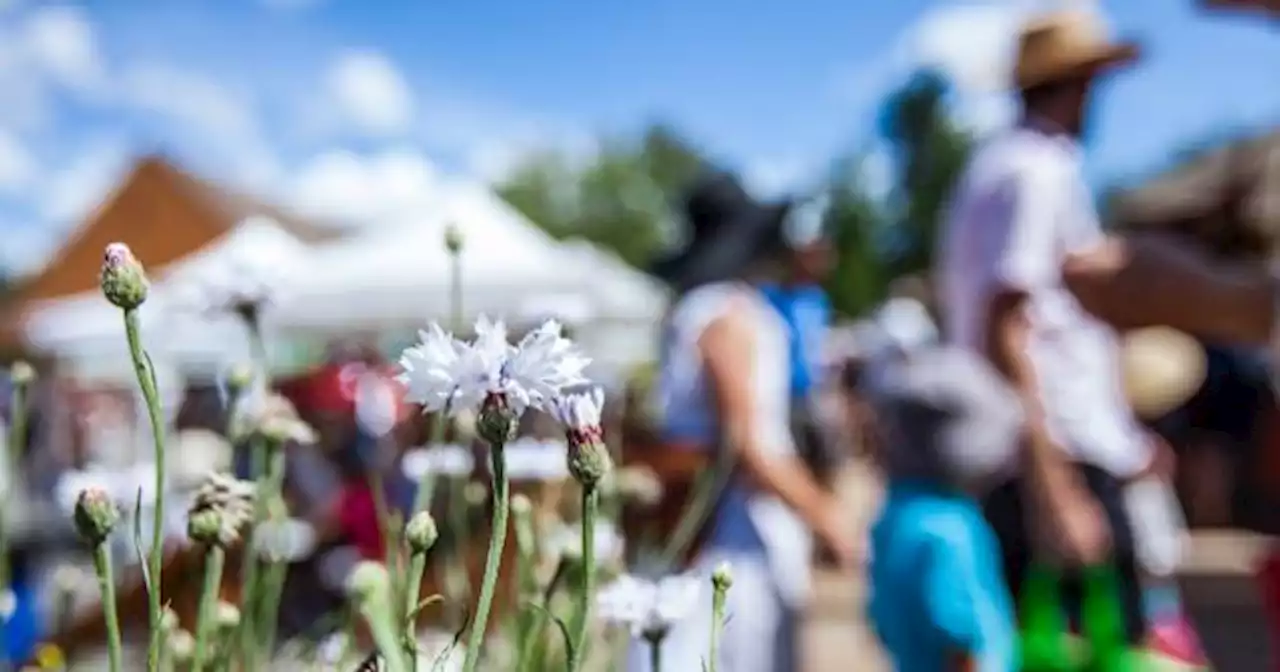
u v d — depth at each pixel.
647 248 54.28
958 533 2.58
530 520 1.40
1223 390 4.74
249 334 1.53
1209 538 6.48
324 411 3.29
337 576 2.53
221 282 1.52
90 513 0.90
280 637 2.29
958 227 3.09
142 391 0.87
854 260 42.16
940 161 49.50
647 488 2.20
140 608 1.75
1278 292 2.36
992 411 2.65
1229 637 5.99
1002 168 2.96
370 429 3.12
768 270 3.18
